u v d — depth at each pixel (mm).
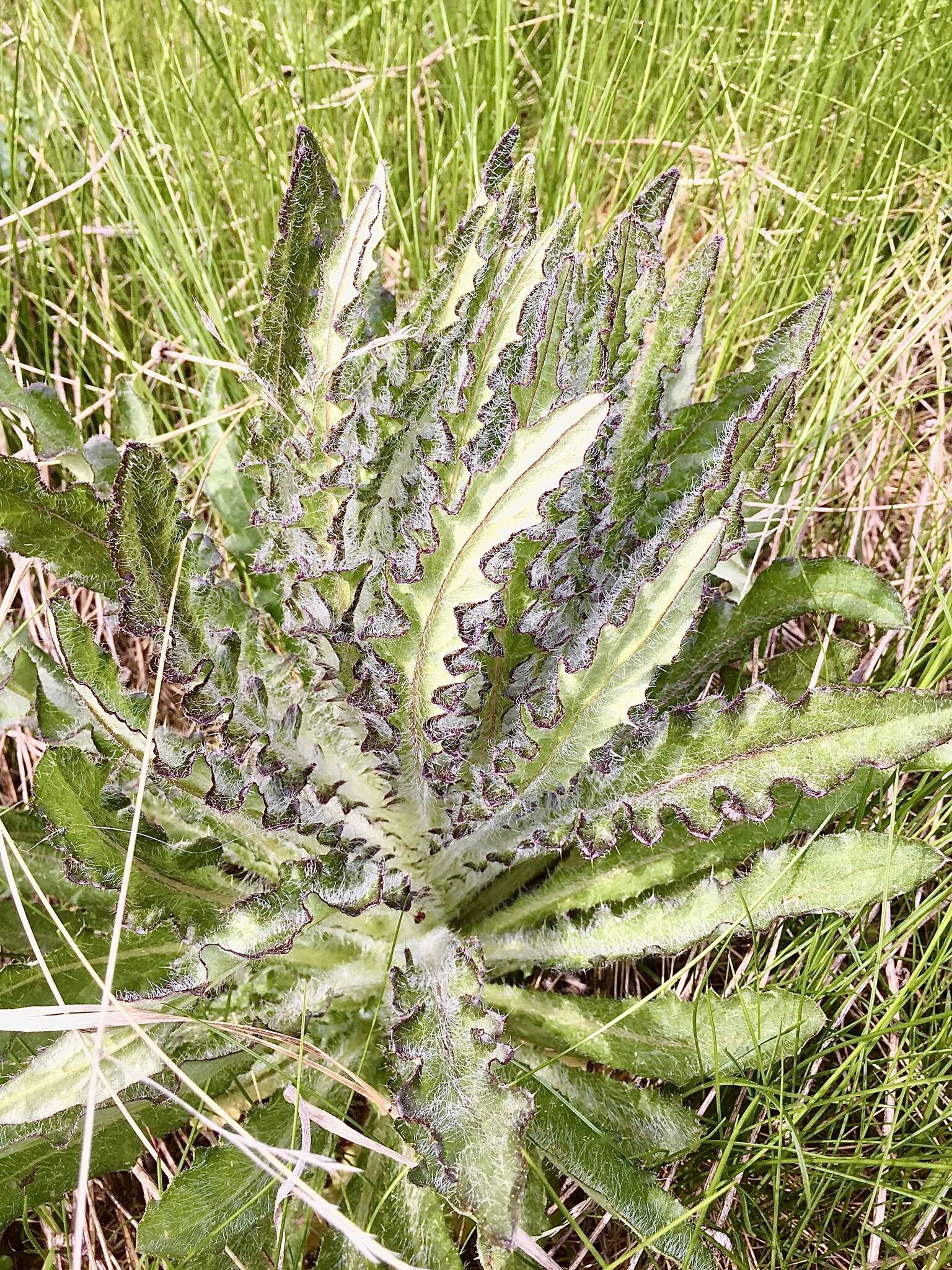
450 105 728
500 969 490
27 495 410
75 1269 350
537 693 445
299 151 415
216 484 564
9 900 459
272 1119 437
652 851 472
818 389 688
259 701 407
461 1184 350
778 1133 430
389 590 389
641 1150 424
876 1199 453
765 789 424
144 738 427
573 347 401
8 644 495
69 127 707
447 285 424
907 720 412
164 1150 467
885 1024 446
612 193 722
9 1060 432
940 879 521
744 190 743
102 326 703
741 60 737
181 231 709
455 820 445
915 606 609
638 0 668
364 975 476
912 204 752
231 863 466
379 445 409
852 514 669
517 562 403
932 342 691
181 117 747
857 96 781
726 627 499
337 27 834
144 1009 430
